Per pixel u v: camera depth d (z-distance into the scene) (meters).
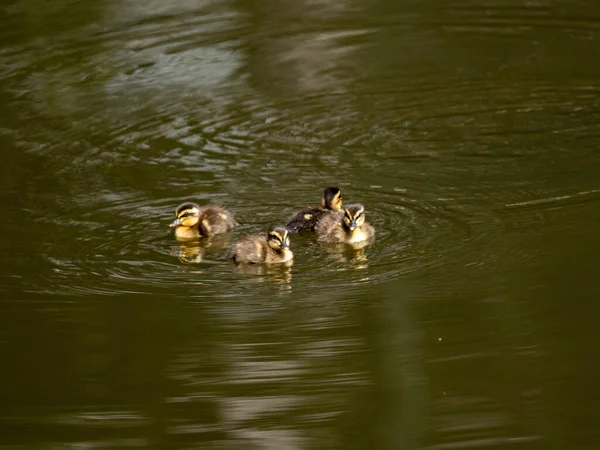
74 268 14.38
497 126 19.42
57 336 12.39
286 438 10.34
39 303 13.25
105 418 10.75
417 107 20.59
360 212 14.91
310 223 15.61
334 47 24.02
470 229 15.06
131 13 26.31
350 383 11.27
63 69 22.73
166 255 14.85
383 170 17.72
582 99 20.47
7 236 15.49
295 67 22.88
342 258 14.48
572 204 15.62
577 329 11.98
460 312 12.57
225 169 18.02
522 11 25.78
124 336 12.28
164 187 17.31
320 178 17.52
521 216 15.39
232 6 26.92
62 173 17.95
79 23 25.47
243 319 12.68
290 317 12.70
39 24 25.33
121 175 17.84
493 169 17.41
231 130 19.72
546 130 19.06
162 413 10.94
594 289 12.85
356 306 12.91
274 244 14.42
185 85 21.95
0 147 19.03
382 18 25.77
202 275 14.12
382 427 10.39
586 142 18.34
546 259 13.81
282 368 11.53
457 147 18.55
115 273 14.22
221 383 11.34
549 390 10.91
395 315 12.61
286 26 25.42
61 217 16.16
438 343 11.91
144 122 20.08
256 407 10.91
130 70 22.77
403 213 15.88
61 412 10.98
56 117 20.33
